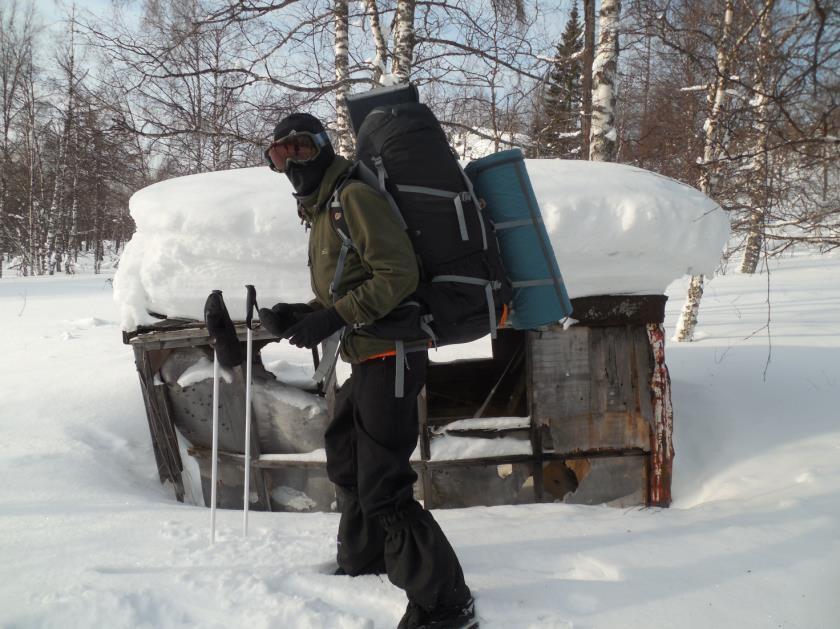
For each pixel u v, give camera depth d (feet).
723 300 31.76
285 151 5.63
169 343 9.10
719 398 12.10
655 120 18.34
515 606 6.07
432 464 9.18
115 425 12.00
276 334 5.67
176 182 9.75
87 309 30.99
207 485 9.81
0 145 69.87
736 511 8.18
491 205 6.28
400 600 6.26
